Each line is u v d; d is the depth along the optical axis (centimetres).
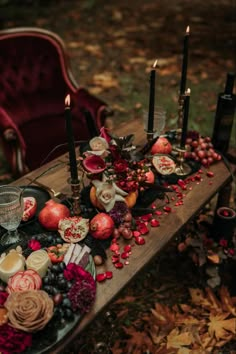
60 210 154
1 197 151
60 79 292
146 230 158
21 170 248
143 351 188
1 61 272
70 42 580
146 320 204
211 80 461
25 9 711
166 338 194
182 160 190
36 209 166
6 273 129
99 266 143
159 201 176
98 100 273
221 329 194
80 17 687
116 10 726
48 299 116
